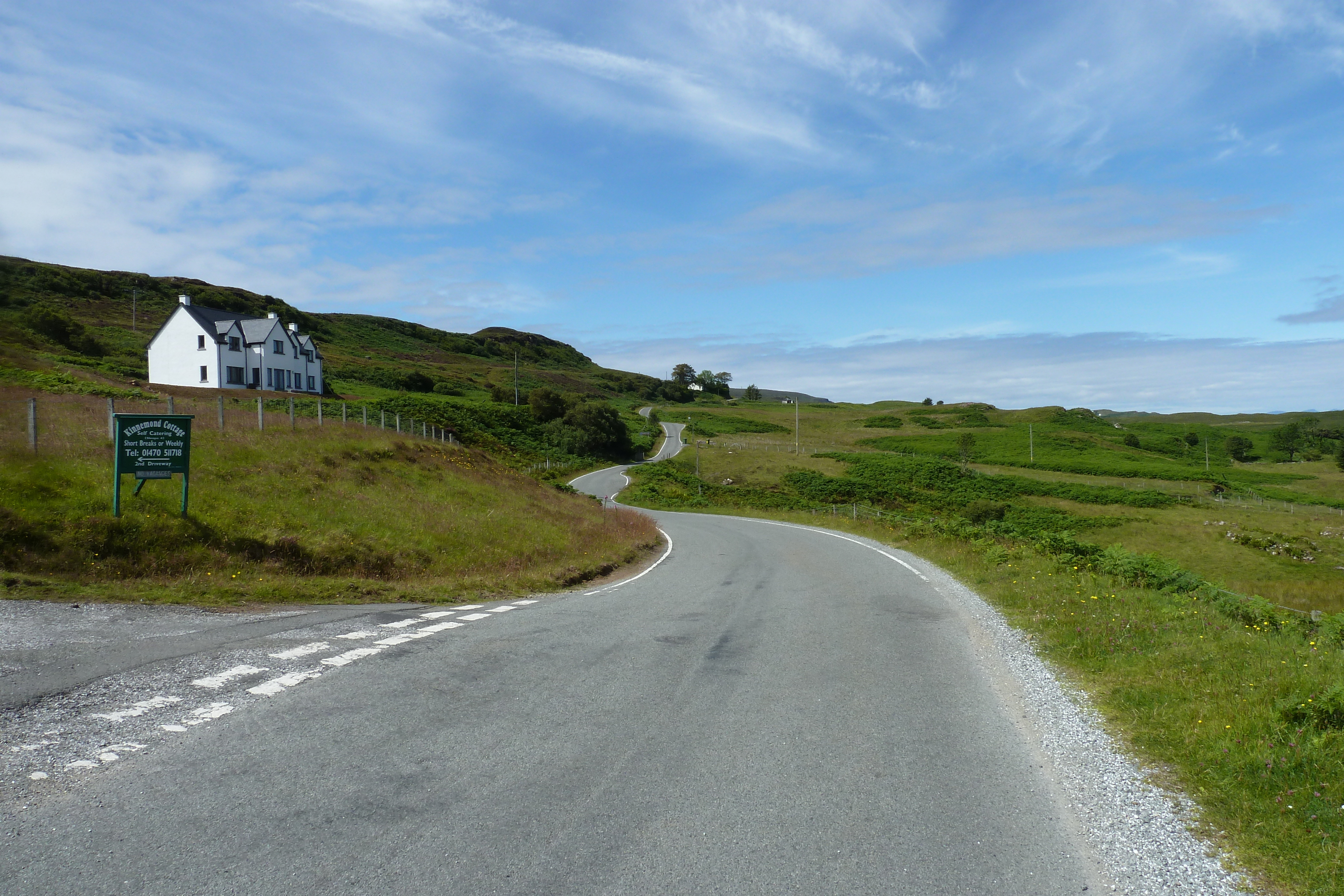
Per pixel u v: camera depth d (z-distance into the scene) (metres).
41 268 103.75
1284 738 5.37
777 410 165.88
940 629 10.11
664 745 5.45
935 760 5.27
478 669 7.35
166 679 6.47
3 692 5.88
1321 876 3.75
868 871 3.75
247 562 12.77
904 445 100.56
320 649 7.77
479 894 3.44
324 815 4.16
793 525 34.25
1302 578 35.16
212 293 134.25
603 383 196.00
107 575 11.08
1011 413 147.62
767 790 4.70
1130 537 45.06
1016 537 21.80
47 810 4.11
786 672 7.66
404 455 26.28
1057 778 5.00
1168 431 141.00
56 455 15.49
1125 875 3.81
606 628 9.82
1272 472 94.69
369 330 178.75
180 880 3.48
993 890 3.61
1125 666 7.73
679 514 42.91
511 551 17.67
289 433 24.25
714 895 3.49
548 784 4.70
